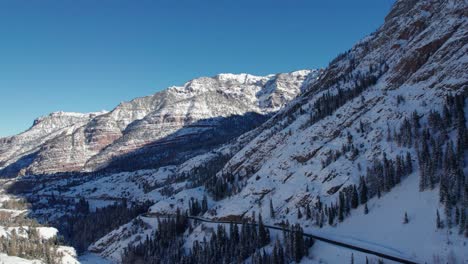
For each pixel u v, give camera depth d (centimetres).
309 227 17725
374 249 13950
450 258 11950
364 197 17188
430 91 19988
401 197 15862
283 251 16100
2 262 19888
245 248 17262
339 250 14488
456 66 19462
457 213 13038
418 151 16825
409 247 13312
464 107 17450
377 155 18950
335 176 19450
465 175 14400
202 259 17888
